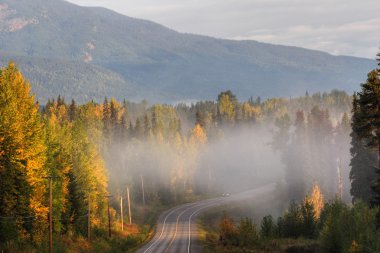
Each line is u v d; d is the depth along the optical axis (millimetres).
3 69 50812
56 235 59625
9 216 47531
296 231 61875
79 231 69812
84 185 74438
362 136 39281
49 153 60781
